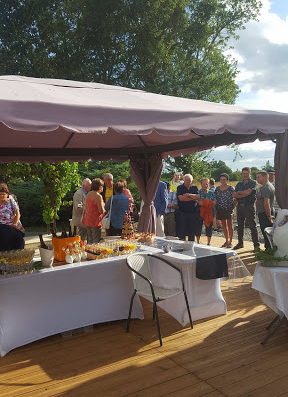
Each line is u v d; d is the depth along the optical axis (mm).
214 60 21375
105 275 4172
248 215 7703
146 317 4406
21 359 3498
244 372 3178
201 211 8477
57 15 20484
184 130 3770
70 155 6734
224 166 19625
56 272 3855
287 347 3580
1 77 4457
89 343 3793
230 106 4656
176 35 20438
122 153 7129
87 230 7062
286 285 3594
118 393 2930
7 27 20547
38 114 3141
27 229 13359
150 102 4098
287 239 3777
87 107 3344
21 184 13742
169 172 18281
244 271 5973
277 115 4371
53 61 20188
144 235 5293
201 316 4254
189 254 4406
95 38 20094
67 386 3049
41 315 3826
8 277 3643
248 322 4168
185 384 3027
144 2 19219
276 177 4594
